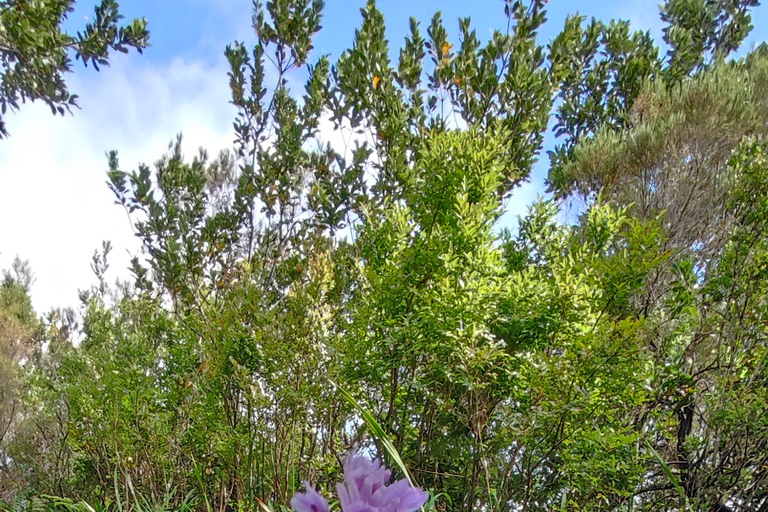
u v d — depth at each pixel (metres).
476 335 4.68
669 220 7.46
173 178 8.79
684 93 8.23
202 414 6.69
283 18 8.63
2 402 14.07
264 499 5.94
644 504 5.93
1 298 17.97
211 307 6.81
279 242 8.41
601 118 10.66
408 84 7.71
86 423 8.34
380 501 1.29
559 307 4.78
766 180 5.89
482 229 5.20
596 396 4.66
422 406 5.54
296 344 5.72
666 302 5.73
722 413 5.42
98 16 6.33
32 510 8.13
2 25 5.56
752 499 5.68
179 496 7.20
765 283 5.77
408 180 6.96
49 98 6.20
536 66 7.39
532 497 5.16
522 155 7.09
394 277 5.11
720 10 11.18
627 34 10.96
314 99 8.70
